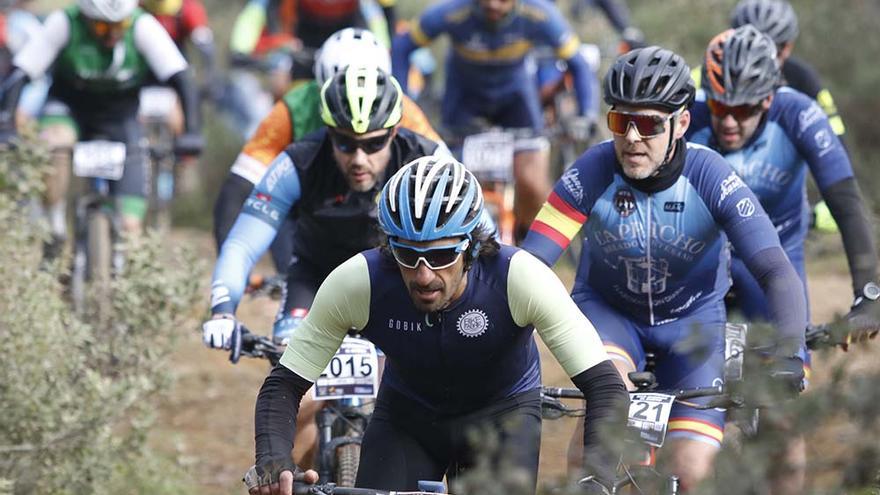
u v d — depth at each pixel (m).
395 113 14.42
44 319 16.06
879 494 9.19
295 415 11.26
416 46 28.17
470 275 11.24
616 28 37.22
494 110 28.94
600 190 13.71
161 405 22.31
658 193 13.49
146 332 17.62
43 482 15.59
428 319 11.32
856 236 15.35
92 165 23.09
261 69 36.28
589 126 27.39
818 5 39.88
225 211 17.39
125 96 24.25
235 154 46.84
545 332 11.21
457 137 26.56
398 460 11.97
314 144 15.01
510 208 25.61
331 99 14.25
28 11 35.03
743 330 14.01
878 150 36.84
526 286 11.16
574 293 14.76
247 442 21.09
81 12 23.27
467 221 10.67
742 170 15.92
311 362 11.41
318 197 15.02
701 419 13.27
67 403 15.74
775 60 15.34
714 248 13.92
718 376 13.62
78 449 15.83
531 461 11.62
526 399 11.95
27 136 18.77
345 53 17.98
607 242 13.92
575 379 11.16
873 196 23.42
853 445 8.19
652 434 11.65
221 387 23.66
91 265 22.56
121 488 16.89
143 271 17.61
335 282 11.35
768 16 20.69
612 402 10.87
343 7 36.06
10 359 15.38
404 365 11.72
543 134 26.62
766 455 8.23
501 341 11.44
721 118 15.41
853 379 8.18
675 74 13.05
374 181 14.77
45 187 18.73
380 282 11.26
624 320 14.41
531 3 27.80
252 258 14.89
